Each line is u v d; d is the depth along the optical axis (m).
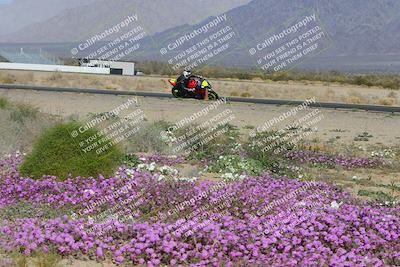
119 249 18.27
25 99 71.88
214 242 18.72
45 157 27.88
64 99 75.50
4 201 24.09
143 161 34.84
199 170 34.41
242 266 17.16
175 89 78.50
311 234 19.55
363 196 29.17
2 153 35.28
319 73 190.12
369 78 162.25
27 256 17.61
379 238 19.89
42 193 25.25
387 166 40.38
